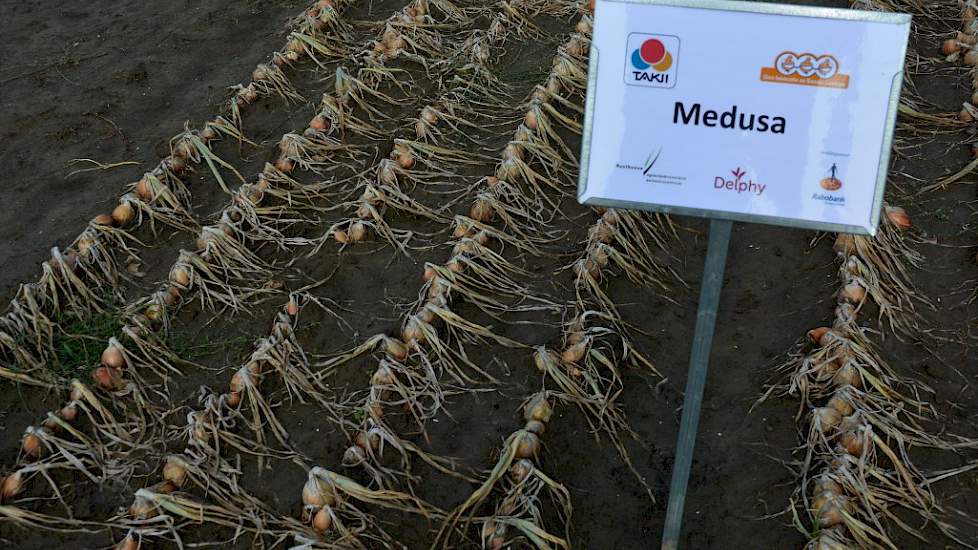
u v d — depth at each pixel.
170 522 2.68
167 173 4.18
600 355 3.12
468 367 3.27
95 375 3.15
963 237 3.74
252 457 2.97
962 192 3.99
